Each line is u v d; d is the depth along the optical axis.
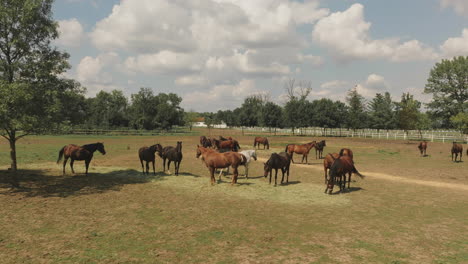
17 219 8.05
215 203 9.98
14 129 11.46
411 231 7.48
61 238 6.73
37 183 12.82
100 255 5.86
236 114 106.44
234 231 7.35
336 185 13.20
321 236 7.09
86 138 43.53
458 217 8.68
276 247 6.39
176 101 117.12
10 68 11.74
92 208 9.22
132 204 9.73
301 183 13.52
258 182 13.59
